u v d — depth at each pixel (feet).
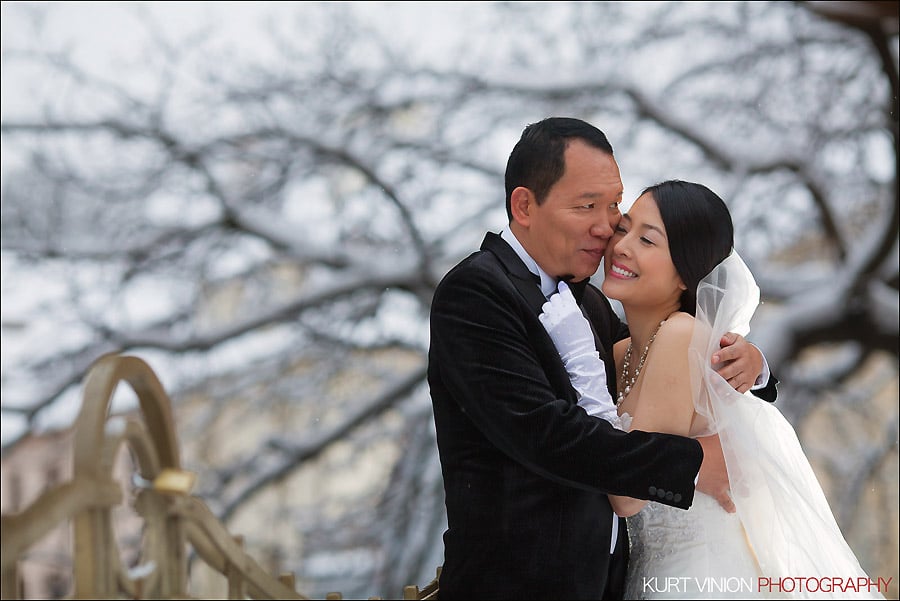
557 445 11.26
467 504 11.94
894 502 40.73
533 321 11.93
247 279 41.63
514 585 11.63
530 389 11.46
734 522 12.60
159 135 41.91
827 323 39.01
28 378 39.91
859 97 41.52
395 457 42.98
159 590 10.95
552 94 42.24
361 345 40.98
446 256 41.16
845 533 40.65
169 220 41.93
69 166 41.60
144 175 41.91
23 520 9.04
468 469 12.01
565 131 12.30
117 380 10.39
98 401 10.05
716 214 12.80
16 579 9.02
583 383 11.93
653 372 12.57
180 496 10.96
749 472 12.42
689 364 12.50
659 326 13.05
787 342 38.73
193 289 41.32
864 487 40.68
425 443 40.40
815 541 12.64
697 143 41.09
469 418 12.05
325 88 43.06
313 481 41.27
